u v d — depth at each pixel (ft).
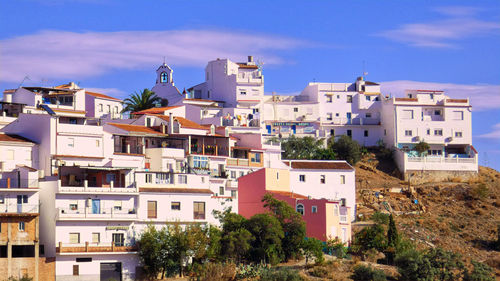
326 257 370.73
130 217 337.72
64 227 326.24
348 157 513.86
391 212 451.53
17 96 442.50
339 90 568.00
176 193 351.05
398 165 518.37
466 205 472.85
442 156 526.98
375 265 367.66
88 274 325.83
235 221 358.43
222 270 329.72
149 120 435.94
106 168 348.59
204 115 513.86
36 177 342.44
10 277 310.45
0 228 315.37
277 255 358.23
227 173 413.80
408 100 542.57
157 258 333.21
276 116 548.72
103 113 494.18
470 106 546.67
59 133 369.71
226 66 551.18
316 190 439.22
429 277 353.92
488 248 430.20
